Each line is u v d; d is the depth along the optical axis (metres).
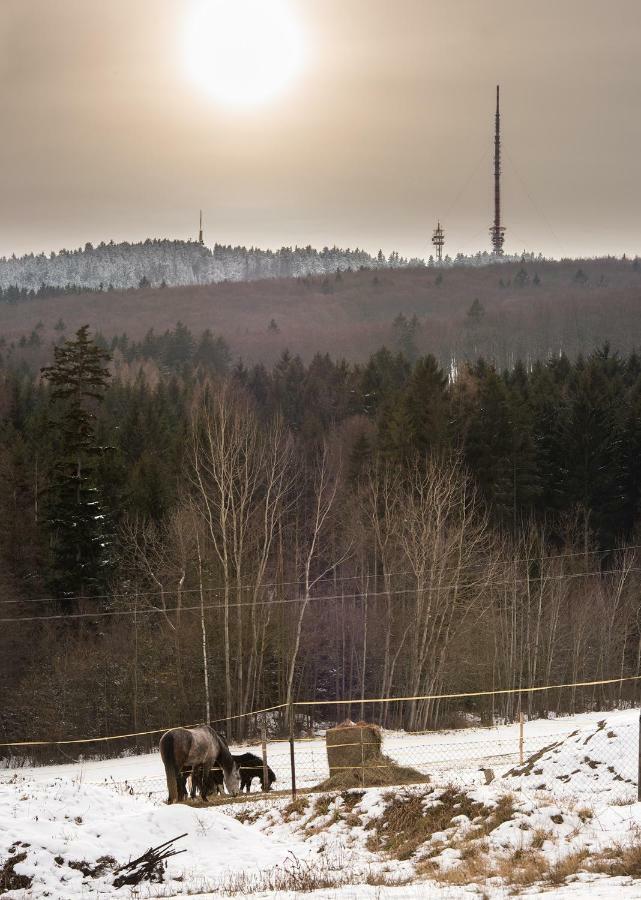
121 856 43.97
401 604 156.38
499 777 58.00
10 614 154.00
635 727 57.28
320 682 180.38
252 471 156.25
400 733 127.56
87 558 157.50
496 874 40.28
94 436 164.62
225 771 65.38
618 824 45.12
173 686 140.75
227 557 141.12
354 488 195.25
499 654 161.50
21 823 44.31
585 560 191.00
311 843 50.72
